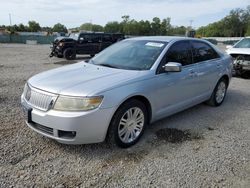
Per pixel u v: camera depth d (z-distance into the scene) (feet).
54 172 10.18
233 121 16.38
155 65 13.39
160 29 332.39
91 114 10.48
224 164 11.21
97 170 10.43
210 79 17.58
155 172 10.43
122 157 11.43
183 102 15.48
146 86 12.48
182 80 14.75
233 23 322.96
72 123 10.36
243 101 21.12
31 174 10.00
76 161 10.98
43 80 11.97
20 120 14.97
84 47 55.62
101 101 10.69
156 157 11.57
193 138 13.61
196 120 16.26
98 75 12.37
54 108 10.63
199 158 11.62
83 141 10.82
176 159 11.46
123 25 328.90
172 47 14.78
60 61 48.44
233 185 9.84
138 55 14.49
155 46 14.73
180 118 16.49
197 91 16.55
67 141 10.71
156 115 13.62
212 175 10.39
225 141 13.44
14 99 19.03
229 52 31.12
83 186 9.46
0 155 11.15
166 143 12.91
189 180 10.01
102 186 9.50
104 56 15.74
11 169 10.23
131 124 12.30
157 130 14.38
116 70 13.20
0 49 80.18
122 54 15.15
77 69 13.67
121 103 11.36
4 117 15.33
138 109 12.40
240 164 11.27
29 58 52.13
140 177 10.09
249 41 32.32
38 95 11.16
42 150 11.72
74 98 10.48
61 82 11.49
